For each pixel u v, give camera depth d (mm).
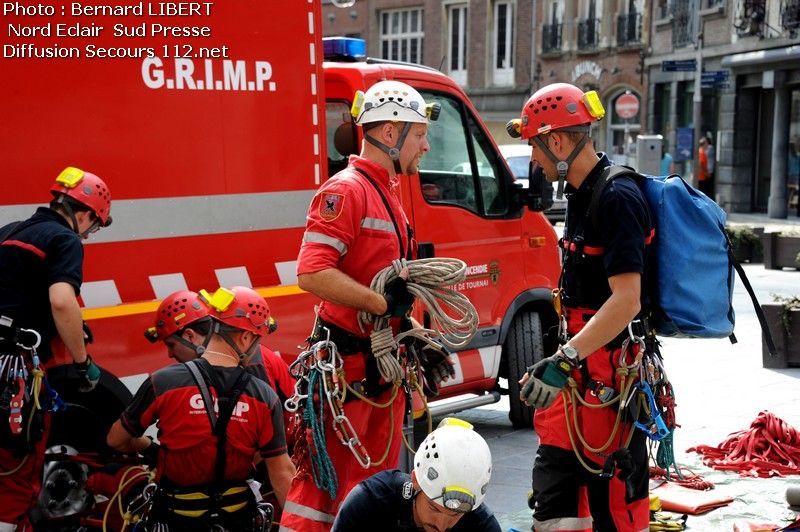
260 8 4777
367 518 3035
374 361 3973
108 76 4285
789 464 6246
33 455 4098
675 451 6652
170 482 3824
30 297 3965
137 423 3812
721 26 28438
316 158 5016
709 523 5332
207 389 3791
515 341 7371
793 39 25281
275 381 4664
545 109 3867
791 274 16109
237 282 4723
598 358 3871
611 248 3711
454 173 6797
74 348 3945
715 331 3908
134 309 4375
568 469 3938
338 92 6395
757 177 28062
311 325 5008
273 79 4840
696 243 3881
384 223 3982
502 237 7113
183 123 4516
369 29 40625
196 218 4574
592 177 3875
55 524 4492
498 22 37938
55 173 4152
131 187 4363
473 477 2842
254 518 3922
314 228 3871
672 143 31188
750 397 8258
